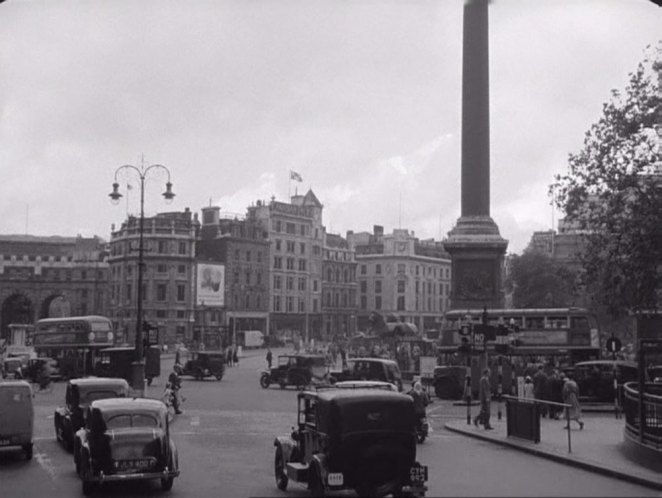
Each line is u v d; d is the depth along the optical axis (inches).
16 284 5634.8
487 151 2204.7
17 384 924.0
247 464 869.8
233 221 5068.9
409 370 2529.5
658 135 1242.6
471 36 2218.3
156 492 706.8
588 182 1272.1
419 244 6702.8
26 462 903.7
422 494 589.6
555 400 1386.6
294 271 5556.1
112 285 4948.3
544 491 453.4
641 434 801.6
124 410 719.7
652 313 1382.9
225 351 3403.1
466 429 1181.7
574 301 2950.3
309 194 5925.2
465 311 1948.8
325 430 623.8
